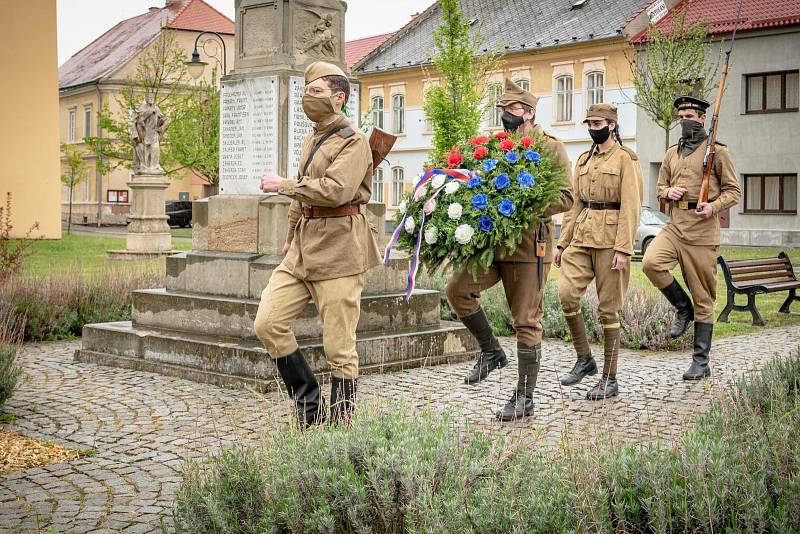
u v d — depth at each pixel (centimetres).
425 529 309
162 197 2298
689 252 776
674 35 2878
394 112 4478
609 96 3609
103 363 809
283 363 530
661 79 2845
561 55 3759
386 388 685
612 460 345
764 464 339
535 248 580
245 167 825
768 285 1147
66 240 2927
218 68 6031
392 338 768
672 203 795
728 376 755
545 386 705
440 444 357
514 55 3922
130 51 5838
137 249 2247
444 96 2875
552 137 597
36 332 975
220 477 364
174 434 558
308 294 536
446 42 2911
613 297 666
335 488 334
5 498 442
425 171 612
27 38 2619
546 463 362
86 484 464
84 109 5828
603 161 674
